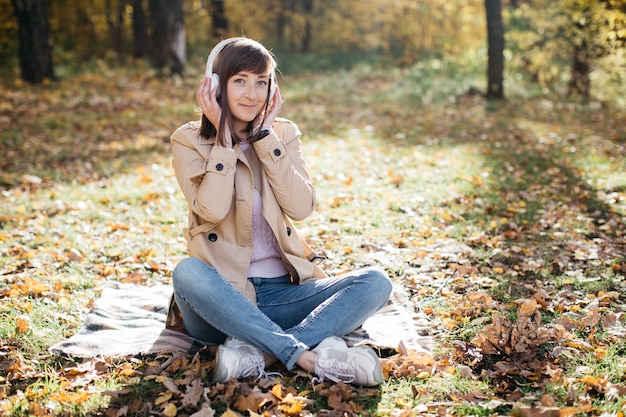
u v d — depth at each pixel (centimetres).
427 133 946
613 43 1173
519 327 278
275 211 280
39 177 679
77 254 422
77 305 342
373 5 2405
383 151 790
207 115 276
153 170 707
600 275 373
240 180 277
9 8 1703
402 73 1945
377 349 287
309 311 277
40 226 491
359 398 245
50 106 1134
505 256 411
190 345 289
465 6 2175
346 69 2114
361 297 265
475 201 552
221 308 255
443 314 324
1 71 1467
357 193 582
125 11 2075
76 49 1908
